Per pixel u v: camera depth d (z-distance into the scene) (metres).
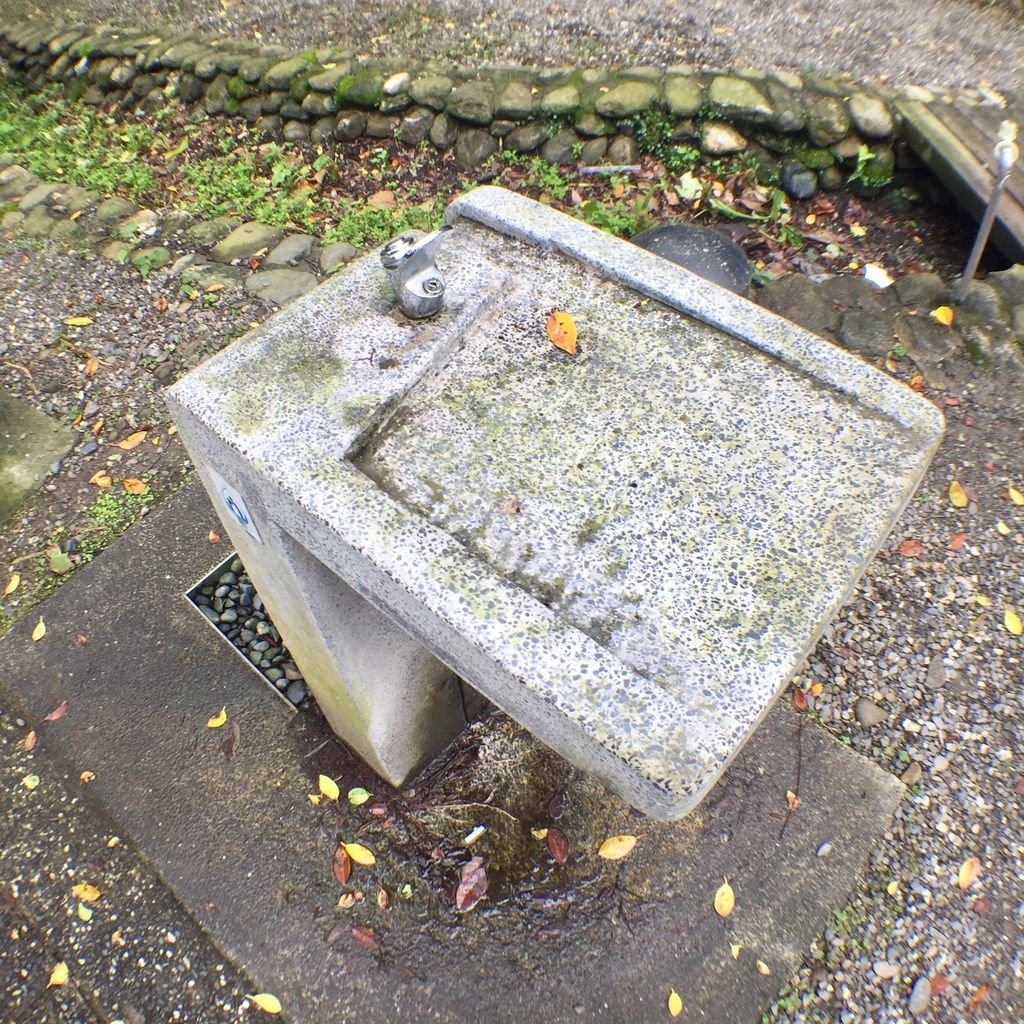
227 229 4.06
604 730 1.09
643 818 2.20
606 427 1.45
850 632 2.56
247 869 2.17
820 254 3.75
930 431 1.43
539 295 1.67
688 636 1.20
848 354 1.54
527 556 1.29
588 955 2.03
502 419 1.46
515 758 2.32
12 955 2.09
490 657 1.17
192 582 2.71
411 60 4.43
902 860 2.17
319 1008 1.98
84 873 2.19
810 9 4.85
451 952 2.04
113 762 2.35
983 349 3.16
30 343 3.58
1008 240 3.40
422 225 3.90
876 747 2.36
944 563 2.70
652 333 1.60
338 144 4.34
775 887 2.10
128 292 3.79
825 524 1.32
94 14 5.61
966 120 3.79
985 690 2.45
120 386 3.38
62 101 5.19
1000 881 2.14
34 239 4.12
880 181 3.87
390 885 2.14
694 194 3.91
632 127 3.99
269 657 2.54
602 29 4.65
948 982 2.01
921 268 3.70
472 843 2.19
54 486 3.05
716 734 1.09
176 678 2.50
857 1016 1.97
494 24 4.77
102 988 2.04
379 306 1.58
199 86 4.72
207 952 2.07
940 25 4.76
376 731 2.03
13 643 2.59
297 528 1.40
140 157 4.63
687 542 1.30
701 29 4.62
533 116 4.07
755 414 1.47
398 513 1.30
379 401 1.43
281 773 2.32
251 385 1.45
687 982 1.99
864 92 3.96
